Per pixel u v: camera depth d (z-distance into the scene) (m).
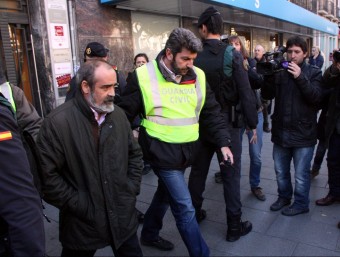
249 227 3.04
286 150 3.31
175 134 2.30
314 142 3.18
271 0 8.88
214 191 3.96
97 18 5.84
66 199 1.78
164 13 7.44
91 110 1.79
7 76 4.58
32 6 4.91
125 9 6.41
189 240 2.32
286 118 3.13
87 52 3.31
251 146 3.68
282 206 3.44
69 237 1.87
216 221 3.25
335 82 3.27
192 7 6.86
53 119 1.76
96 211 1.81
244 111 2.78
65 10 5.26
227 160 2.52
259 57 5.08
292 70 2.92
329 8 24.67
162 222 2.96
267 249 2.77
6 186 1.24
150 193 3.96
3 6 4.54
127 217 1.92
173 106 2.30
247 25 11.14
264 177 4.36
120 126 1.91
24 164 1.30
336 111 3.33
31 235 1.27
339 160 3.40
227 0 6.50
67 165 1.81
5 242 1.36
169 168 2.32
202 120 2.62
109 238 1.88
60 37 5.22
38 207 1.32
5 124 1.28
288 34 16.17
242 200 3.69
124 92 2.41
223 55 2.72
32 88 5.06
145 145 2.37
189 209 2.33
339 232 2.99
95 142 1.82
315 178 4.30
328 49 25.47
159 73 2.32
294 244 2.82
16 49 4.79
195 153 2.55
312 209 3.43
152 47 7.29
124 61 6.50
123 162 1.90
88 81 1.75
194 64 2.81
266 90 3.30
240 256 2.69
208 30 2.79
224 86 2.76
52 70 5.13
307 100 3.02
